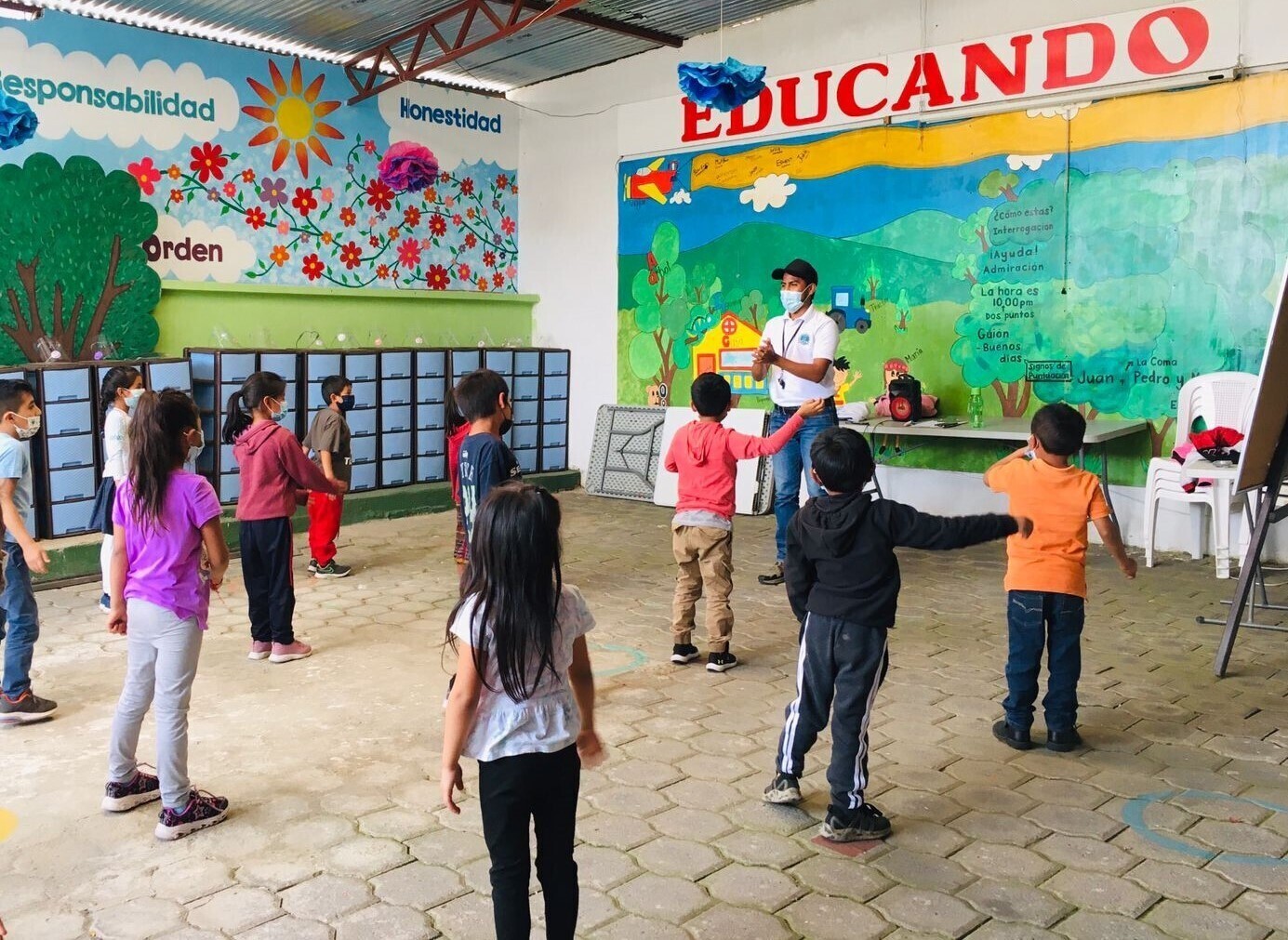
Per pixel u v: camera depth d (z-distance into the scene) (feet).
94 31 24.71
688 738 12.50
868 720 9.89
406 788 11.20
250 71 27.55
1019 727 12.02
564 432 33.06
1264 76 20.15
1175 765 11.58
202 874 9.39
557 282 33.19
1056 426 11.53
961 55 23.86
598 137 31.40
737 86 17.33
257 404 15.37
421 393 29.01
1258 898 8.83
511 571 6.95
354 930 8.44
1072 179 22.59
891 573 9.78
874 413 24.75
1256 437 13.44
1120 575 20.27
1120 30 21.63
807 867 9.43
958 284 24.47
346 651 16.17
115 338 25.08
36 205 23.70
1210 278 21.09
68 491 21.54
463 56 26.94
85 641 16.87
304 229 28.91
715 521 14.58
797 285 19.99
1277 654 15.44
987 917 8.57
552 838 7.29
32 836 10.18
